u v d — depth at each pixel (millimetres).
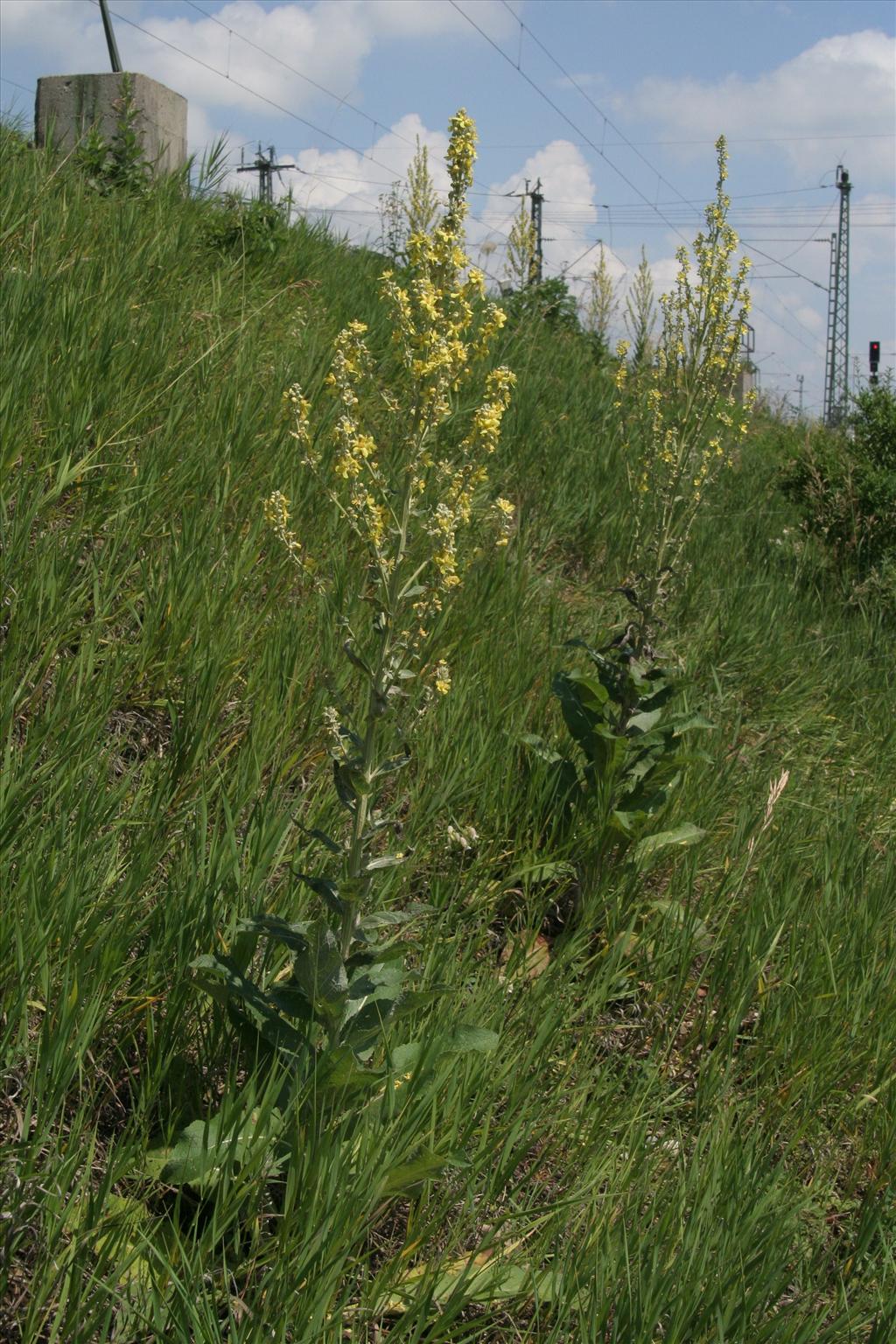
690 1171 2639
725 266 4164
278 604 4086
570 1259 2420
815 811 4719
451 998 2844
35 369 4133
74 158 7816
